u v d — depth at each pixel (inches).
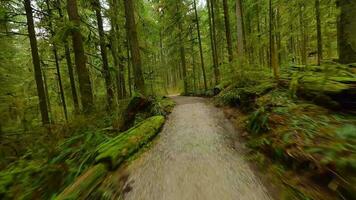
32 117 459.2
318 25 442.0
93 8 513.7
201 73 1189.7
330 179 121.0
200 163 181.5
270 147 175.5
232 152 197.3
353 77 201.8
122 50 672.4
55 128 316.5
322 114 183.0
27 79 727.1
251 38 586.6
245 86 371.9
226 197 131.3
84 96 373.7
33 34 446.3
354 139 131.1
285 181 138.2
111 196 146.7
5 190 171.3
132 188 153.9
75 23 359.6
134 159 203.8
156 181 159.5
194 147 220.4
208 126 291.9
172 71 1498.5
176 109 451.8
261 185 139.0
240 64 405.1
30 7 442.9
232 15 792.3
